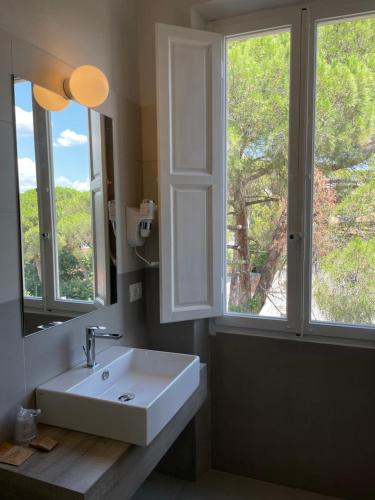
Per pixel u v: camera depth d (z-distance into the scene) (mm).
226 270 2213
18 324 1361
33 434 1325
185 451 2201
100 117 1822
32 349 1428
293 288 2064
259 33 2053
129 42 2043
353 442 2023
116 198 1959
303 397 2088
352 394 2002
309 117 1974
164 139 1933
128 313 2078
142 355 1875
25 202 1381
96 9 1769
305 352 2062
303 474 2129
